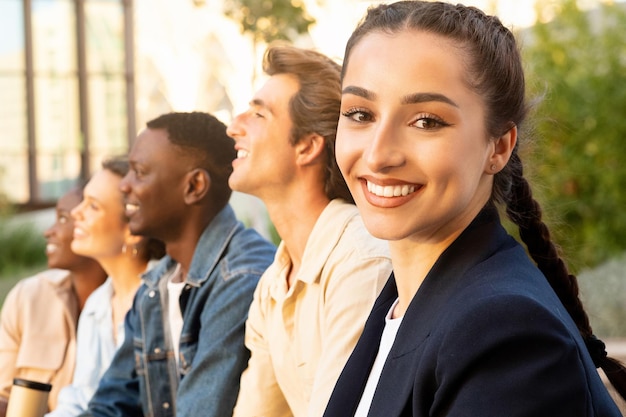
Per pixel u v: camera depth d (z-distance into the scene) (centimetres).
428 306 135
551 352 116
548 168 619
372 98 134
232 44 1085
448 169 132
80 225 290
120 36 1630
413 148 133
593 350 155
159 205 241
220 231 240
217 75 1130
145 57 1596
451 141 132
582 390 116
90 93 1625
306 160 204
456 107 132
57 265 306
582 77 651
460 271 135
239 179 207
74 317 308
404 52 133
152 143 241
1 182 1490
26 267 1185
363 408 148
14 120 1590
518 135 148
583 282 520
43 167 1612
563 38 679
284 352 202
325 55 211
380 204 136
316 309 192
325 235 194
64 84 1612
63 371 303
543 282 130
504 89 136
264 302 211
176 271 251
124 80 1631
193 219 242
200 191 240
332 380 175
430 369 125
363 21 142
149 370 249
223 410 222
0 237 1204
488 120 136
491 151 139
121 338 286
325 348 181
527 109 152
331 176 201
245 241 238
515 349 117
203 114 243
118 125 1634
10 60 1587
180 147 239
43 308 306
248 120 208
